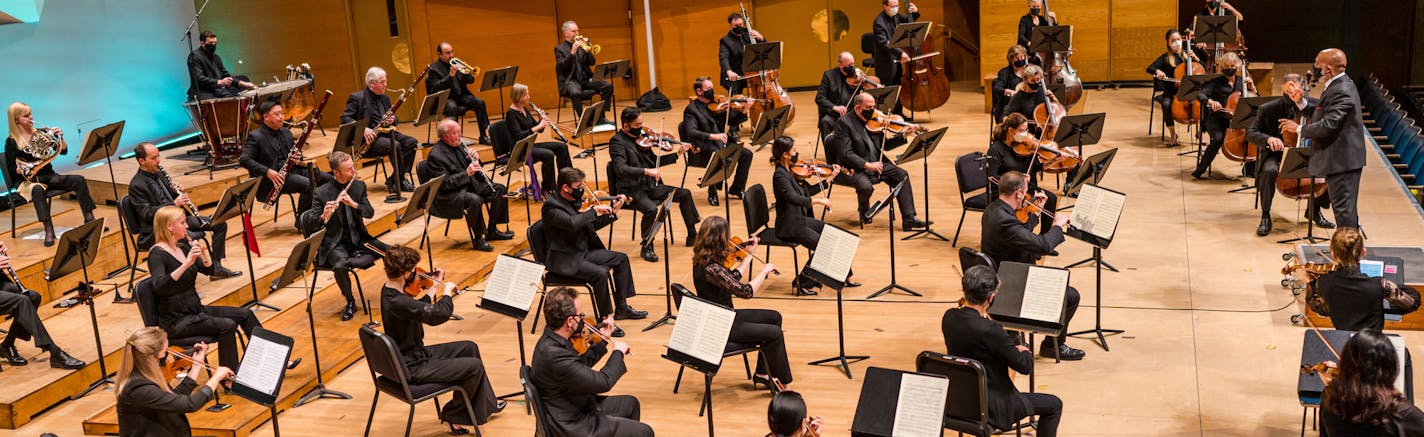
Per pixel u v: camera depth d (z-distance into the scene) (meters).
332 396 7.16
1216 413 6.30
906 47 13.88
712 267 6.67
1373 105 14.20
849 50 17.05
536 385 5.56
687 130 11.30
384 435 6.57
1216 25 12.00
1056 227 7.38
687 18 16.62
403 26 15.58
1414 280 7.27
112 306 8.74
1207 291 8.16
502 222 10.30
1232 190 10.70
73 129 12.70
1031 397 5.64
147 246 8.91
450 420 6.44
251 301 8.89
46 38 12.39
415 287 6.53
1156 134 13.07
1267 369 6.82
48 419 7.15
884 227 10.23
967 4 17.27
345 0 15.37
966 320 5.33
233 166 11.95
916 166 12.10
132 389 5.58
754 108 13.57
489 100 16.30
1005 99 12.90
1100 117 9.32
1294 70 17.02
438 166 9.83
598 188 11.77
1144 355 7.13
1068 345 7.36
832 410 6.53
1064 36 12.58
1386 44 17.55
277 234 10.43
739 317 6.89
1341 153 8.41
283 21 15.42
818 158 12.42
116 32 13.44
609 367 5.75
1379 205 10.00
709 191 11.20
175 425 5.75
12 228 9.88
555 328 5.55
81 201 10.12
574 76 14.25
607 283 8.02
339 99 15.75
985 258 6.54
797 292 8.62
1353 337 4.55
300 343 7.92
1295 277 8.13
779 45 12.72
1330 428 4.64
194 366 5.91
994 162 9.32
